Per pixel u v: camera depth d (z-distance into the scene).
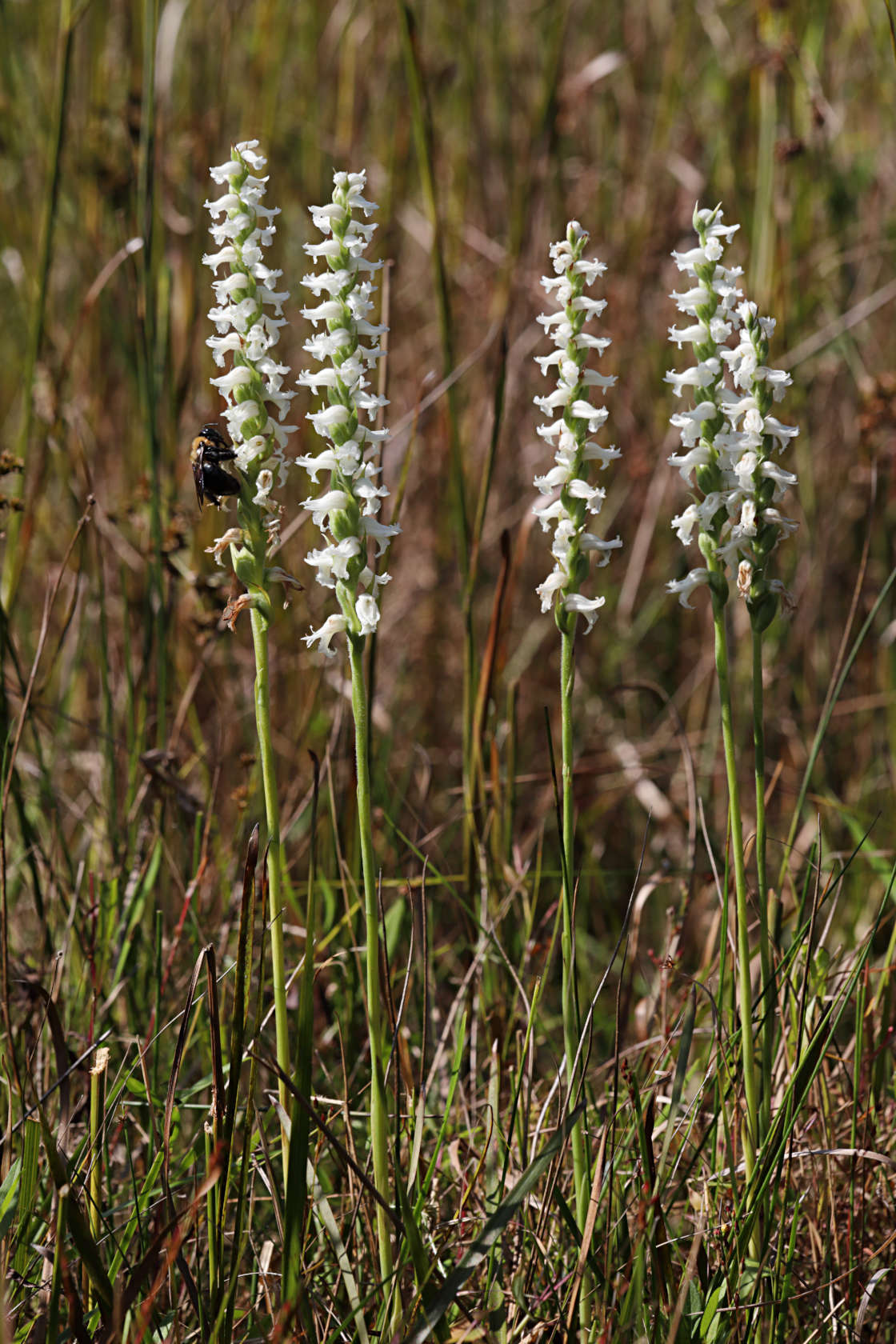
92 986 3.38
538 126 5.91
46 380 5.25
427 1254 2.69
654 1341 2.54
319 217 2.26
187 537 4.38
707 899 4.73
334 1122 3.44
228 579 4.23
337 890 4.53
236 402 2.36
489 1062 3.65
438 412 6.25
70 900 4.01
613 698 6.19
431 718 6.20
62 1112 2.85
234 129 6.62
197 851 3.98
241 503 2.37
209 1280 2.73
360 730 2.33
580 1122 2.58
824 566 5.87
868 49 6.58
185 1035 2.63
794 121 6.15
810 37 6.13
